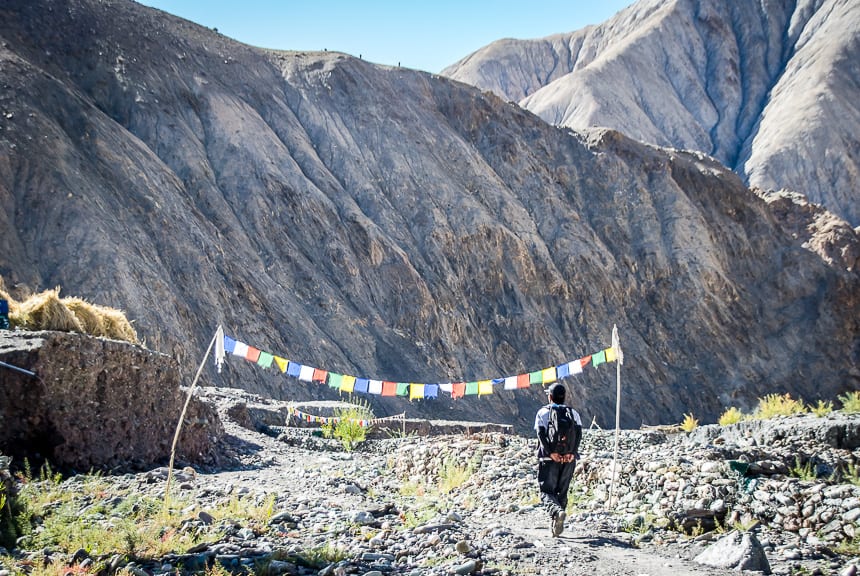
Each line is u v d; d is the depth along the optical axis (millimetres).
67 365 11195
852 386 73625
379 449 21484
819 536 8891
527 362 66312
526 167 83938
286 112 75688
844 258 84438
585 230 80125
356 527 7984
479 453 13547
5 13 66062
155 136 63750
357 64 84375
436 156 78312
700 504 9625
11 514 7789
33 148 50062
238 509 8555
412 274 64875
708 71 185125
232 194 63312
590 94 166125
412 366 58594
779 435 16094
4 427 10484
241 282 54688
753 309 79812
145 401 12992
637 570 7105
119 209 51844
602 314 73625
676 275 78812
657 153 90625
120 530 7379
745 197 89312
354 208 67812
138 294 46219
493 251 71438
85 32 68812
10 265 43969
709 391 71125
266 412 25250
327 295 59875
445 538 7578
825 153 142250
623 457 12172
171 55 72125
